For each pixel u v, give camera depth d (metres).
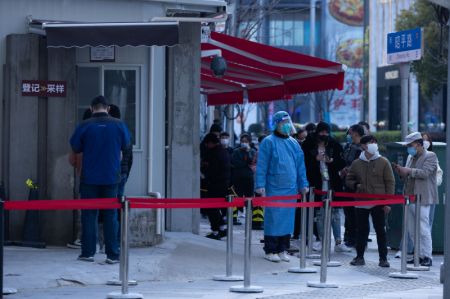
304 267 14.90
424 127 66.06
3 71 15.88
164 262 14.45
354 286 13.51
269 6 33.44
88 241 14.07
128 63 16.50
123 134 13.93
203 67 21.22
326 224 13.39
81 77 16.44
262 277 14.30
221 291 12.64
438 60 50.69
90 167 13.76
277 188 15.47
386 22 71.56
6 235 15.45
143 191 16.67
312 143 17.95
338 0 90.19
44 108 15.68
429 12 51.88
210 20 16.61
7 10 16.06
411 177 15.99
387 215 18.33
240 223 23.06
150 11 17.05
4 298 11.61
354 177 15.91
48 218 15.58
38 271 13.24
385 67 70.75
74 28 14.44
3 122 15.88
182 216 17.45
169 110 17.34
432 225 18.03
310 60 19.20
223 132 23.28
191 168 17.39
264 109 54.09
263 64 19.86
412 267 15.56
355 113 87.25
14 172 15.49
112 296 11.67
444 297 10.80
